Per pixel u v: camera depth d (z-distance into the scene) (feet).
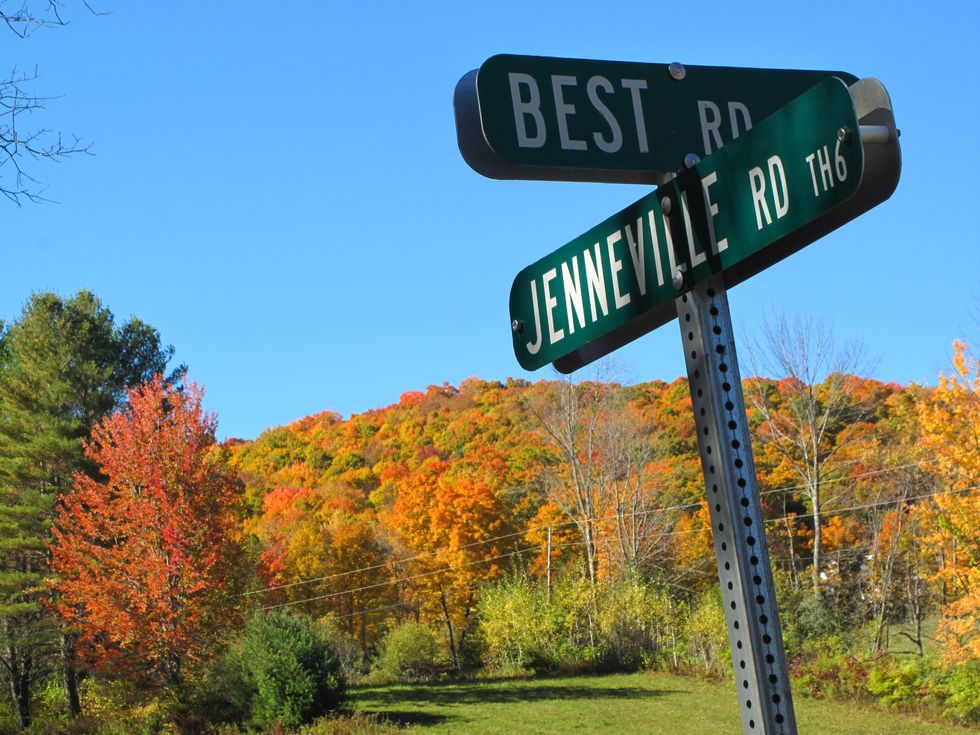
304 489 263.29
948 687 90.12
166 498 96.63
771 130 6.65
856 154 5.94
